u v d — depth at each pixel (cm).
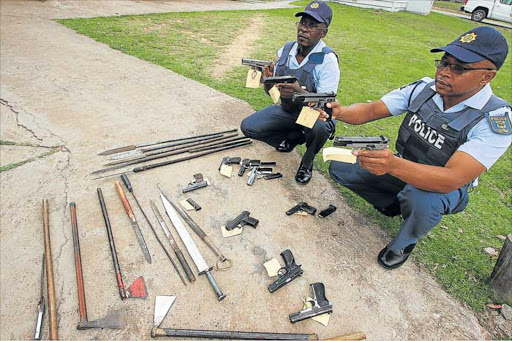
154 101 448
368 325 207
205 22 962
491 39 176
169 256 232
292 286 225
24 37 624
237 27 961
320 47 290
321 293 217
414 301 224
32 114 382
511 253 218
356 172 271
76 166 310
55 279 211
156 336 188
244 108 458
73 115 391
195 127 397
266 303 213
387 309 217
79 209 264
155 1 1167
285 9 1415
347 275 237
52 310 192
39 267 219
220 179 316
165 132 379
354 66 754
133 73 528
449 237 285
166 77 529
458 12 2056
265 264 235
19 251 227
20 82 452
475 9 1759
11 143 330
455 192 222
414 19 1489
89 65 538
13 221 249
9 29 657
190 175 316
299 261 243
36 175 294
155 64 578
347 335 198
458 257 264
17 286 206
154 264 228
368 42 995
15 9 800
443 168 195
